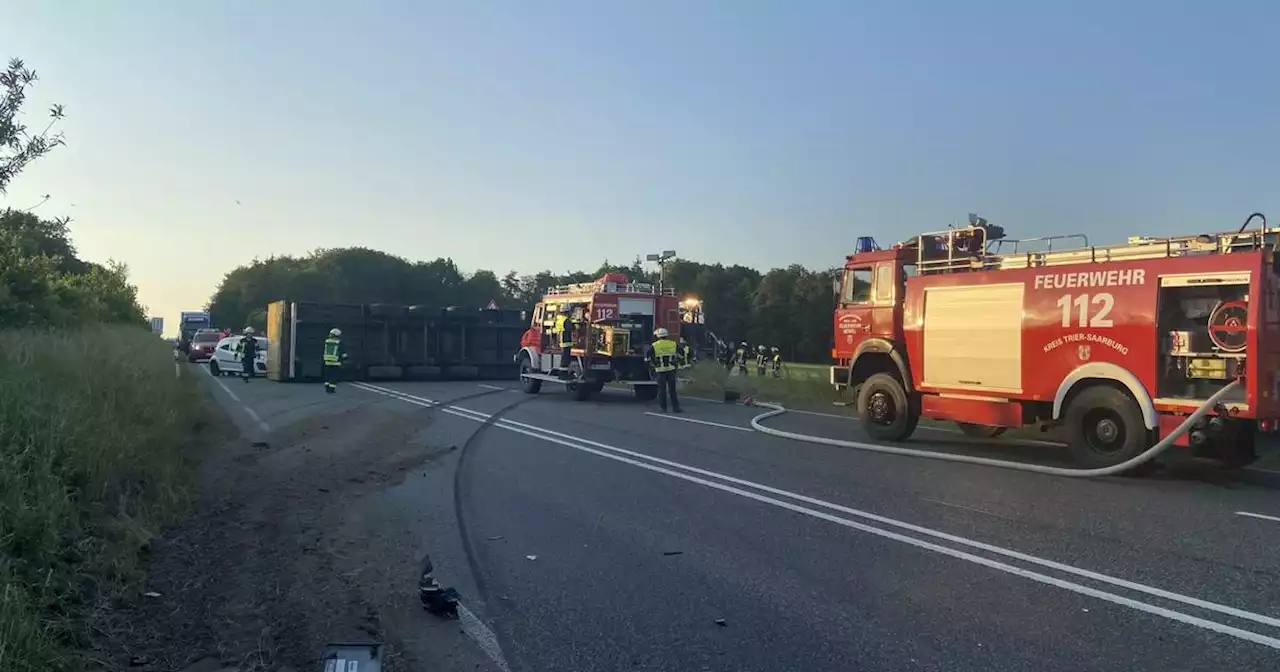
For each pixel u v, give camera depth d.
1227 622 4.79
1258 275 8.59
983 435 13.23
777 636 4.63
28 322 12.92
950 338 11.53
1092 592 5.33
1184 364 9.16
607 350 19.72
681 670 4.19
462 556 6.19
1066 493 8.51
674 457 10.79
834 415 16.75
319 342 26.62
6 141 8.06
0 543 4.39
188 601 4.95
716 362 28.08
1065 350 10.11
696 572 5.81
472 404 18.62
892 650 4.41
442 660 4.30
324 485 8.55
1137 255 9.77
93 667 3.94
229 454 10.07
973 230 11.82
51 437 6.00
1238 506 7.89
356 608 4.98
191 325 60.94
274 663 4.15
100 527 5.70
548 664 4.27
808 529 6.98
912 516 7.45
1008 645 4.46
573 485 8.87
